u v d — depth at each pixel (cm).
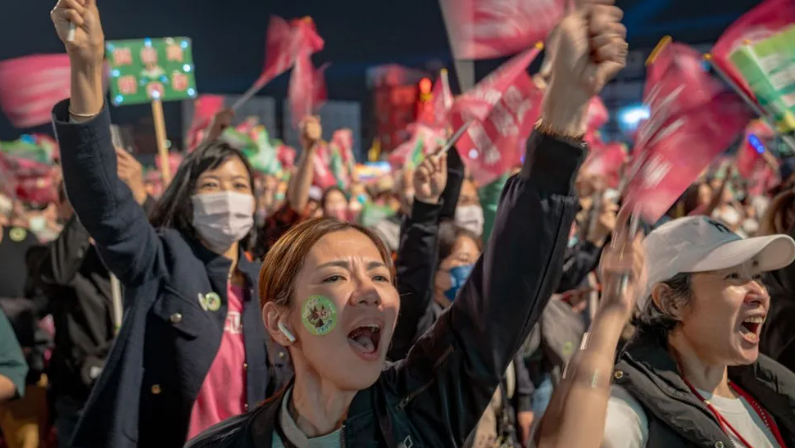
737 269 221
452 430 167
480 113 363
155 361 289
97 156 246
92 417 284
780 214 353
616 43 145
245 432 170
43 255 447
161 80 526
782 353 321
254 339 301
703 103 190
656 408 209
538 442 170
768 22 298
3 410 426
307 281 162
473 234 401
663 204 177
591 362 167
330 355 158
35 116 389
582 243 455
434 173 316
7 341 320
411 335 308
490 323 161
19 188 985
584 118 152
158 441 286
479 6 224
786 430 233
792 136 296
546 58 191
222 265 304
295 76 580
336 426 164
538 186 155
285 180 1128
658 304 226
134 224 275
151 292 292
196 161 309
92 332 424
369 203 836
